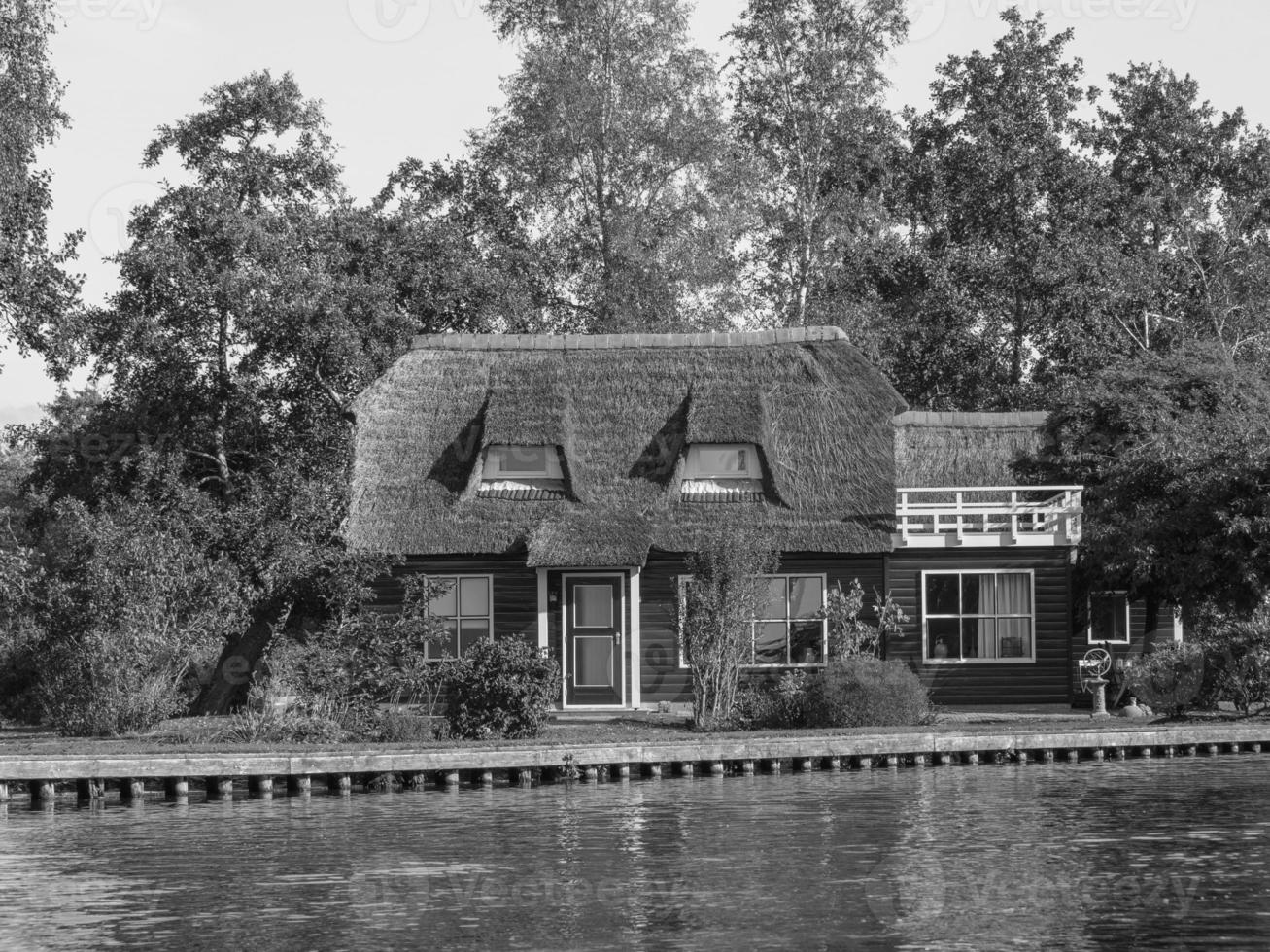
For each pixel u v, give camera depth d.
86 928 17.12
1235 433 36.38
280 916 17.62
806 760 28.83
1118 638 38.88
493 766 27.25
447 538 36.09
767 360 39.22
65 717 30.91
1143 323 57.84
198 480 46.66
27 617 35.22
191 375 45.59
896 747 29.19
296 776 26.59
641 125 52.00
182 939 16.66
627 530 35.84
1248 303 58.16
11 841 22.23
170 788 26.31
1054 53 59.06
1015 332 57.91
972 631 35.84
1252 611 34.78
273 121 46.97
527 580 36.34
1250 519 33.78
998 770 28.64
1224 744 30.97
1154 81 62.56
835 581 35.91
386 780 26.94
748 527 35.94
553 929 16.98
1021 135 58.19
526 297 50.66
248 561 32.38
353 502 36.56
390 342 46.34
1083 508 37.06
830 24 54.28
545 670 30.58
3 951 16.20
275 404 46.53
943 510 35.97
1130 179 61.44
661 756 28.11
